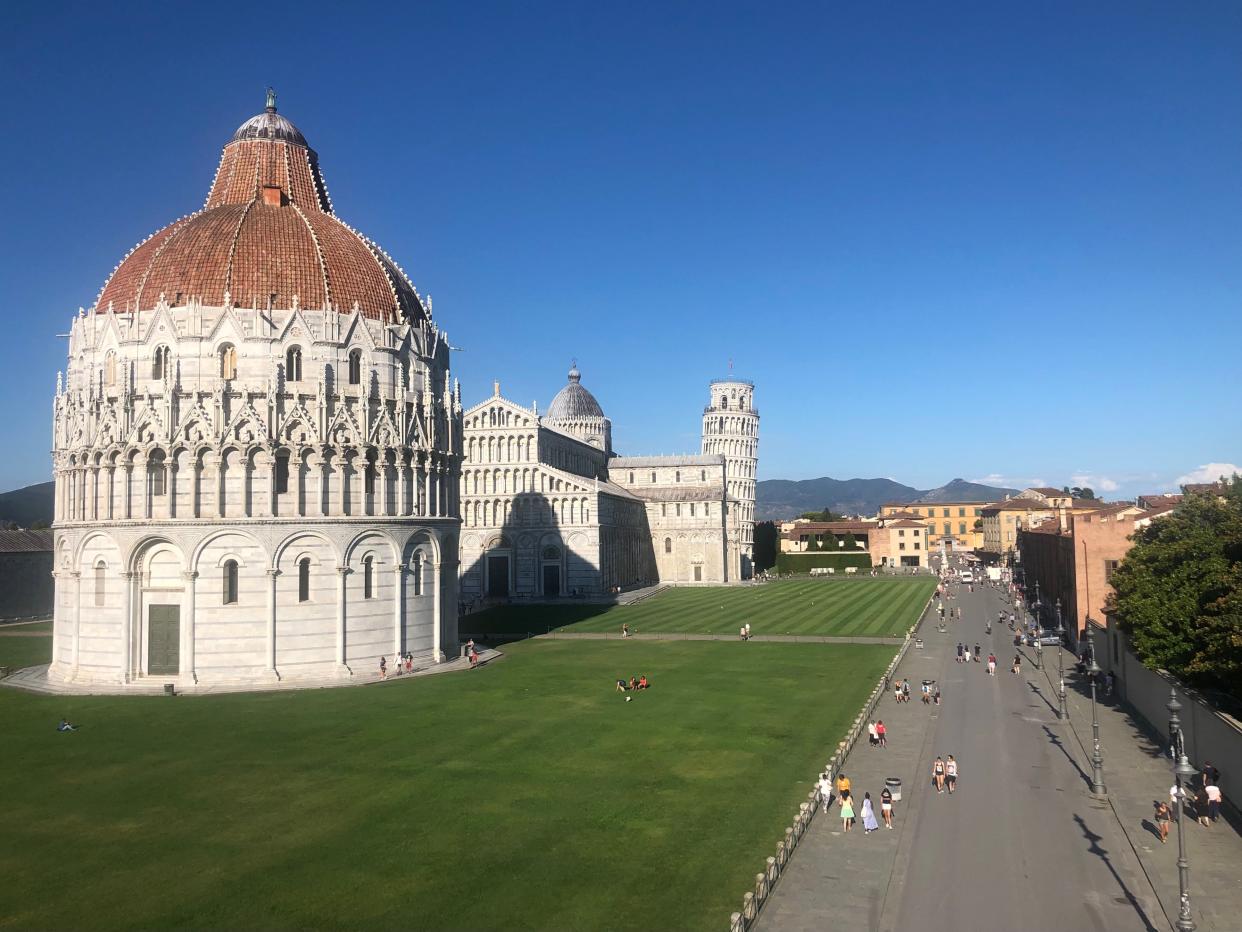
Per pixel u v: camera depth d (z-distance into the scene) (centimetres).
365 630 8025
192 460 7638
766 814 4294
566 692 7262
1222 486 7825
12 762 5228
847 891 3488
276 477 7838
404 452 8462
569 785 4747
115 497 7794
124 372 7831
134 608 7650
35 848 3906
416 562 8519
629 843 3925
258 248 8331
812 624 11831
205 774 4972
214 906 3328
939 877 3625
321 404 7944
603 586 16338
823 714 6425
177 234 8519
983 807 4475
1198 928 3203
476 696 7106
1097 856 3853
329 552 7875
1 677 8031
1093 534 9681
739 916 2964
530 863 3709
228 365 7869
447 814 4306
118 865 3716
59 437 8469
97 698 7081
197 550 7538
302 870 3650
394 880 3547
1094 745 5375
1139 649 6034
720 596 16412
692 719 6262
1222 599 5291
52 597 14212
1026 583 16938
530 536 16212
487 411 16488
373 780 4850
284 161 9375
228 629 7581
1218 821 4281
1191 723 5191
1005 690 7475
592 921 3189
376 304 8644
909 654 9388
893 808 4381
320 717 6362
